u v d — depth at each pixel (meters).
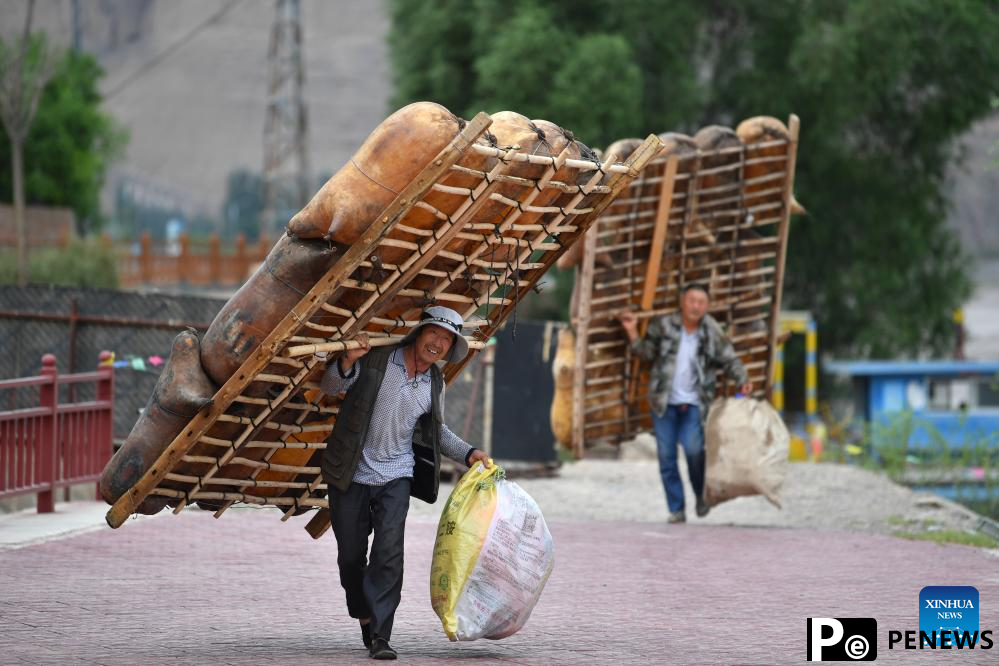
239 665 13.02
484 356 31.30
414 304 14.61
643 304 25.81
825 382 65.31
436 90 65.44
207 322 32.66
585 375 26.08
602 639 14.87
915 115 64.25
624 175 14.96
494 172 13.41
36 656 13.26
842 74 58.59
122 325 32.84
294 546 21.33
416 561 20.30
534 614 16.44
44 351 33.31
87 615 15.67
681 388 24.47
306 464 15.26
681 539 23.12
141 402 32.59
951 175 68.31
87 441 25.61
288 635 14.88
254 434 14.38
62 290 33.75
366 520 13.93
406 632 15.39
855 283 62.12
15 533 21.78
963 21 60.97
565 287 62.28
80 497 30.09
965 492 36.44
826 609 16.75
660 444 24.72
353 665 13.13
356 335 13.73
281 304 13.47
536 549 13.98
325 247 13.23
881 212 63.88
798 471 32.50
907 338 63.25
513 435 31.44
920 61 61.75
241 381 13.50
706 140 25.62
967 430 43.97
